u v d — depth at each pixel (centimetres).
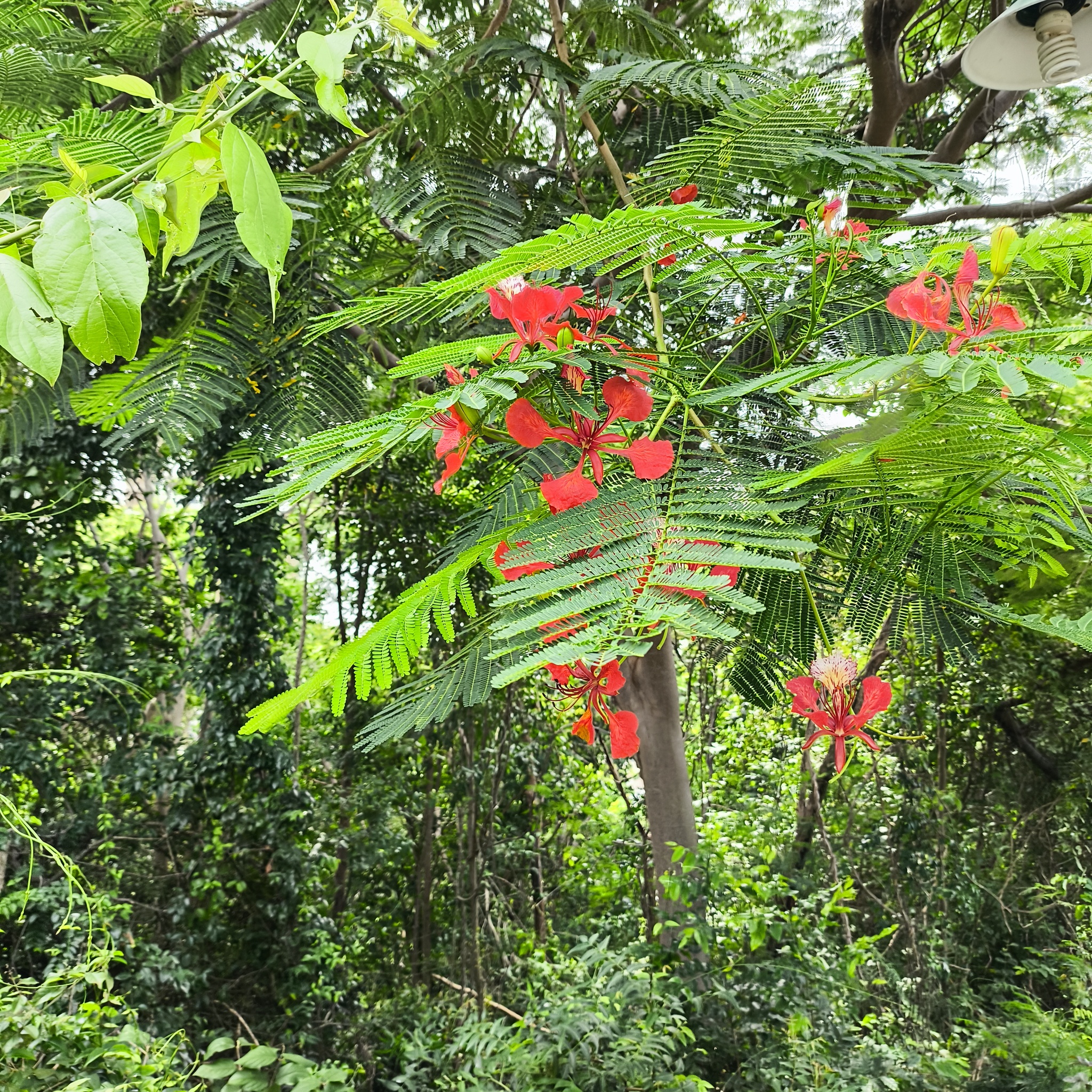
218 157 90
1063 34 203
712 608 68
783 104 139
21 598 662
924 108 441
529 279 96
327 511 791
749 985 434
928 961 632
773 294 141
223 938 661
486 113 242
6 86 226
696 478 85
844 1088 391
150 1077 327
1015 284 108
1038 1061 498
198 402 218
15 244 88
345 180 246
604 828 845
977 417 82
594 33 278
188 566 786
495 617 96
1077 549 99
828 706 103
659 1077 386
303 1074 343
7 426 238
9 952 587
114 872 640
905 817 718
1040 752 773
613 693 104
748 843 611
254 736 668
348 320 110
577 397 93
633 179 152
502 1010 600
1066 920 724
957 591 103
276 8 265
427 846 773
